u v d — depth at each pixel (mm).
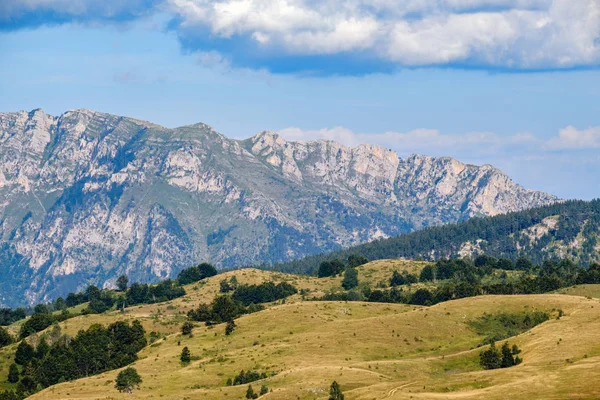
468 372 175750
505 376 163625
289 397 170375
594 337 181625
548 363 168375
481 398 148250
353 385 175000
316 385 176000
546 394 145250
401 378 181750
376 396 160375
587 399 139375
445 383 165375
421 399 152125
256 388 184625
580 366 159125
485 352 187250
